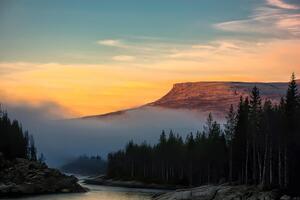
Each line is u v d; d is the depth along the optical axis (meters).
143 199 107.38
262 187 89.31
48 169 138.12
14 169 129.00
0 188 116.38
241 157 125.88
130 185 193.25
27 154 178.50
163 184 181.50
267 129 102.44
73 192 131.00
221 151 147.00
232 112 135.62
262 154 118.38
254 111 112.50
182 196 93.44
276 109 113.75
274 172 112.38
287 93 104.00
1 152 135.88
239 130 127.81
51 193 124.31
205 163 160.50
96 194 125.06
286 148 99.19
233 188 89.94
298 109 104.06
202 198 89.94
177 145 187.12
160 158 194.88
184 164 177.75
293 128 100.06
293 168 105.94
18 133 161.75
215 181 153.62
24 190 120.06
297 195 85.69
